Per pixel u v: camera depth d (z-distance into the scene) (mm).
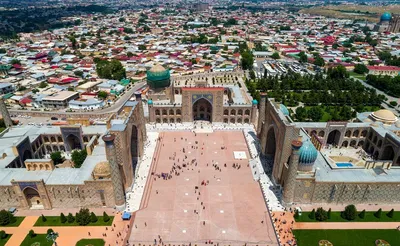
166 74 139750
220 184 87812
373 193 77000
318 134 108938
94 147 93688
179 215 75250
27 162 79188
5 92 162625
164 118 129500
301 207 78250
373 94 151375
